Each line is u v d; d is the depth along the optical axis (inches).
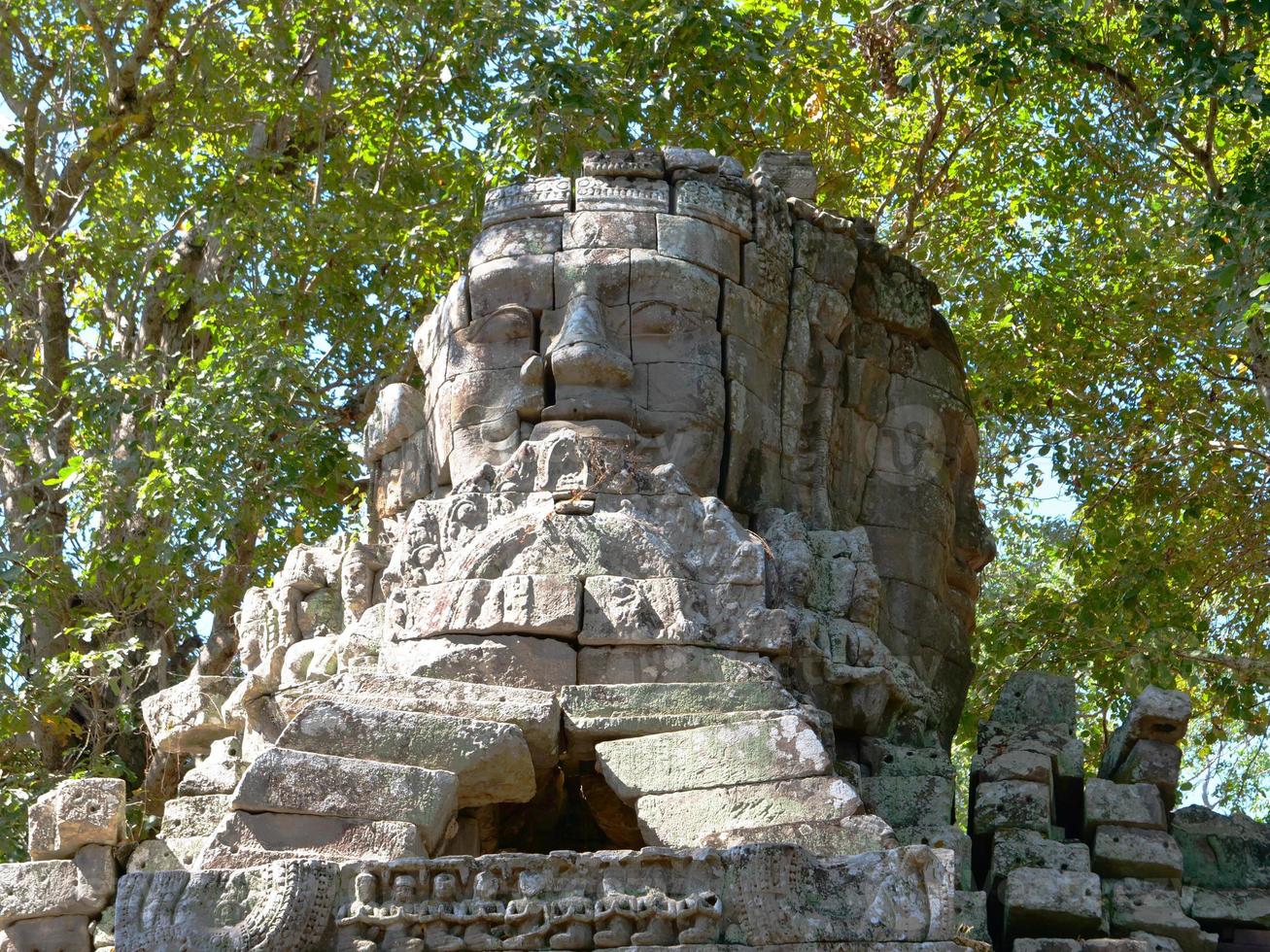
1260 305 474.9
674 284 416.2
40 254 647.8
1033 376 670.5
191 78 658.8
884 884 300.5
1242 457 647.8
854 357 461.4
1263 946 373.7
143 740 607.5
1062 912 356.8
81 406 582.9
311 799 320.8
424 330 448.8
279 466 572.4
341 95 667.4
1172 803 401.7
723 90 631.8
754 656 373.7
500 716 343.3
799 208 453.1
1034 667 628.4
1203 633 628.1
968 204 699.4
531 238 423.2
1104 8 633.6
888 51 652.1
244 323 605.6
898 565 454.6
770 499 424.2
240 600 600.1
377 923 299.9
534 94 576.1
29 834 368.5
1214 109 556.1
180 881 307.0
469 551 380.2
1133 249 652.1
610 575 374.9
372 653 396.5
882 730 412.2
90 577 602.9
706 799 333.1
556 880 302.8
